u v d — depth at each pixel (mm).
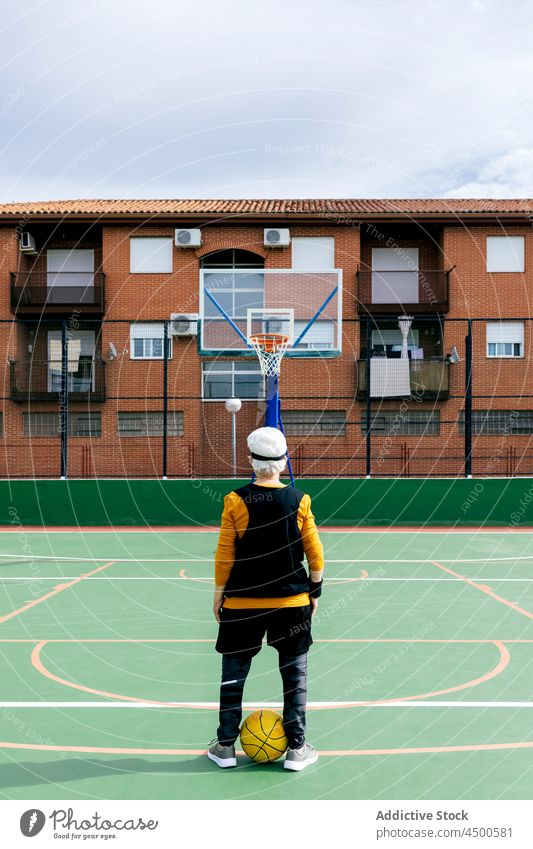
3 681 5117
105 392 22016
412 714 4402
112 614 7488
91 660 5684
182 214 22109
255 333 17812
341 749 3852
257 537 3420
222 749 3646
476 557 11875
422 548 12977
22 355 22922
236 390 21781
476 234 22594
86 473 21812
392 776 3520
